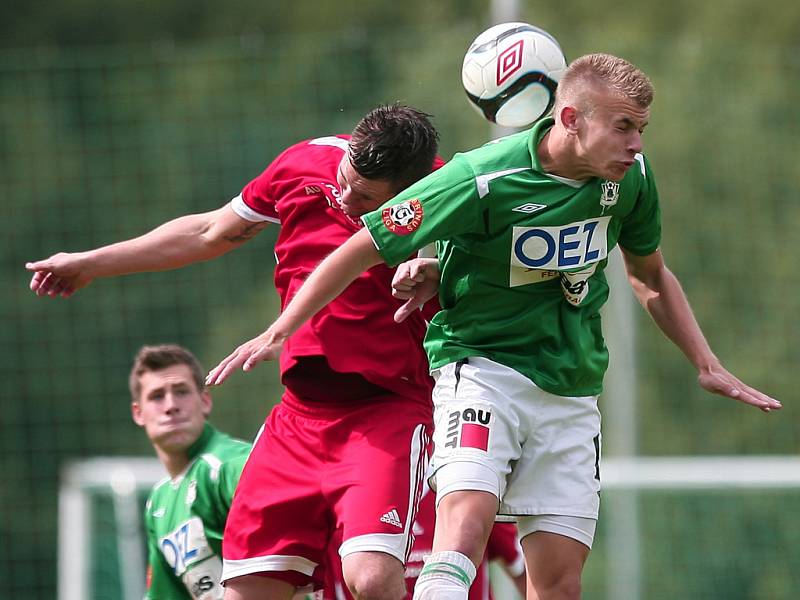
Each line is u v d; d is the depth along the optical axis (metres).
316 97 40.03
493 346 15.62
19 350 40.38
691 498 38.53
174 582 21.41
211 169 39.88
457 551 14.51
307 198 17.42
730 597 38.34
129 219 40.03
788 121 41.00
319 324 17.02
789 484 34.56
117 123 40.25
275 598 17.23
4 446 40.28
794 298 40.66
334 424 17.06
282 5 75.25
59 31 73.81
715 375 16.50
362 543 16.25
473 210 15.07
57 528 40.97
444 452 15.29
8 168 40.41
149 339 40.44
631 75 14.69
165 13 74.88
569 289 15.51
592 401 15.96
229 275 40.69
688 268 40.62
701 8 67.12
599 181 15.24
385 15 73.94
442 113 41.19
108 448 40.22
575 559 15.55
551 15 66.00
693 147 40.81
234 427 39.12
